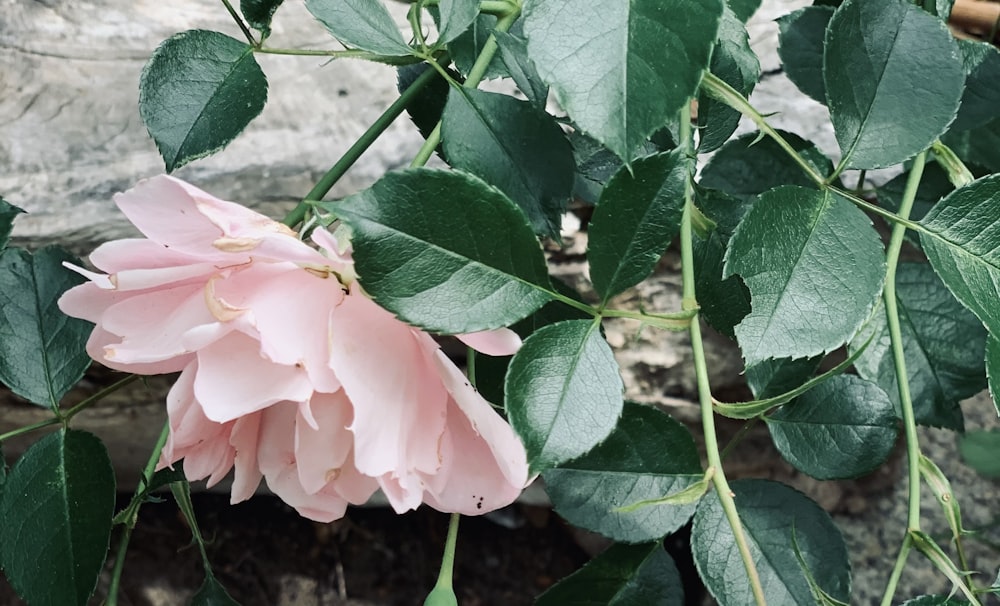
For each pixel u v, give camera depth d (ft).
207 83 0.95
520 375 0.77
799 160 0.92
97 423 1.65
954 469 1.62
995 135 1.21
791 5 1.59
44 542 1.00
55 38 1.47
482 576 1.93
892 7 0.89
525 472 0.79
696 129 1.10
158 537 1.87
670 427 1.00
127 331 0.82
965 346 1.20
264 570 1.88
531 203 0.91
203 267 0.77
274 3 0.95
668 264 1.56
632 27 0.74
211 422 0.83
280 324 0.75
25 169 1.42
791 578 1.01
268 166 1.46
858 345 1.20
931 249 0.90
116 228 1.42
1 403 1.58
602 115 0.72
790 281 0.85
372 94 1.52
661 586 1.06
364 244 0.73
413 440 0.80
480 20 1.05
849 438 1.08
